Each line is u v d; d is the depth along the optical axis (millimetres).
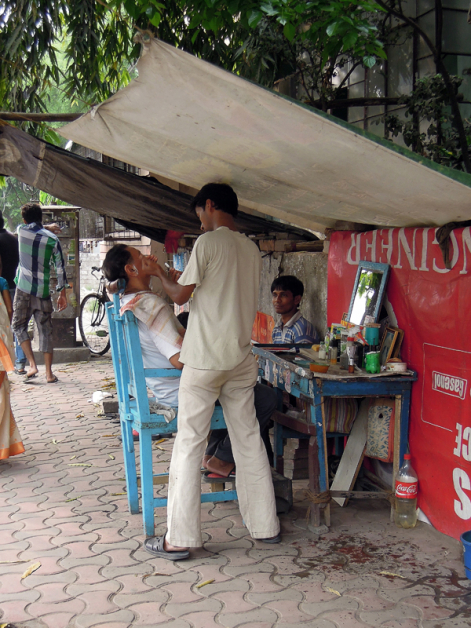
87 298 10219
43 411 6590
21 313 7953
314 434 3664
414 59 5789
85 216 14281
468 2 5492
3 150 4695
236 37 6535
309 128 2840
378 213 3701
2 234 8492
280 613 2824
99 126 3410
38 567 3258
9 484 4477
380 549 3463
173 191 5281
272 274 6434
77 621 2762
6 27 6617
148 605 2895
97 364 9312
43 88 7109
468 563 3080
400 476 3744
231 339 3381
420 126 5641
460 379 3379
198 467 3402
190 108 2941
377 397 3973
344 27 3793
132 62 6984
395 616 2801
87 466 4863
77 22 6777
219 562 3328
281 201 4027
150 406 3789
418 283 3736
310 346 4566
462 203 3137
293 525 3805
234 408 3541
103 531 3713
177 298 3400
